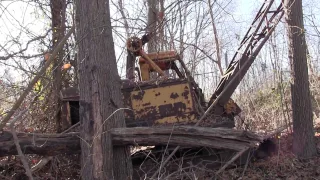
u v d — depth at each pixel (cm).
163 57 838
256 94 1403
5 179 602
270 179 674
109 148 539
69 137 575
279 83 963
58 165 657
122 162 568
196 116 730
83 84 546
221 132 570
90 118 537
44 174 636
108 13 565
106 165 531
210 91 1597
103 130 538
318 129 1007
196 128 573
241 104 1345
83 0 546
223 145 571
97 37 546
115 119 553
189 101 733
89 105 539
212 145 571
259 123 1156
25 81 657
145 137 559
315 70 1304
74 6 559
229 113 891
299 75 793
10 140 542
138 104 726
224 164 694
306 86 795
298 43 789
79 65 553
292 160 750
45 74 663
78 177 647
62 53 691
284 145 837
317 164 742
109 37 563
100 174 521
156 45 986
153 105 728
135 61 829
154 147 702
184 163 694
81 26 546
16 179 606
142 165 685
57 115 721
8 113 529
